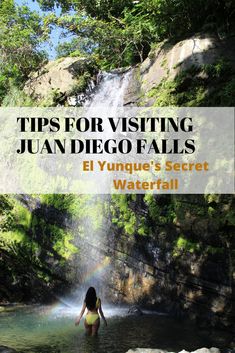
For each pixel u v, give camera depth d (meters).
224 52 10.62
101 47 15.57
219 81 10.09
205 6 11.84
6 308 12.31
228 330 8.80
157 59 12.11
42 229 12.87
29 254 13.05
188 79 10.49
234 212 8.38
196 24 12.51
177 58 11.22
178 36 12.25
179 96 10.45
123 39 14.80
